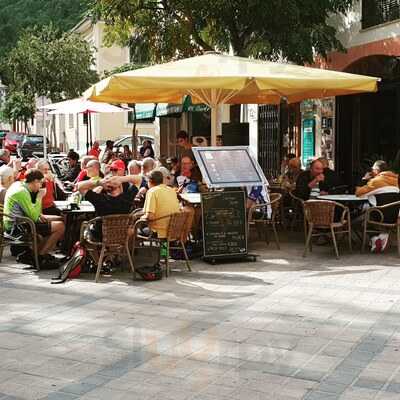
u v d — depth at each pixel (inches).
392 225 393.1
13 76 1437.0
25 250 381.7
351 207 453.1
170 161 550.9
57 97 1363.2
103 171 542.0
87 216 391.5
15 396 189.5
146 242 411.2
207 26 605.6
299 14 542.3
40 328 256.2
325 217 386.0
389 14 549.6
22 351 229.0
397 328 250.7
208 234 375.9
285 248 426.3
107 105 711.1
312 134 671.8
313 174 479.8
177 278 341.4
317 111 659.4
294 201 502.0
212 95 435.5
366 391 190.1
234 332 247.6
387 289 312.0
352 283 324.8
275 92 503.8
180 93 479.5
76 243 360.8
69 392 192.1
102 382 199.6
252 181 385.4
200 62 414.3
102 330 252.5
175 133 1128.2
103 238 335.3
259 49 543.8
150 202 343.0
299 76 396.5
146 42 624.4
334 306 282.7
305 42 545.3
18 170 501.7
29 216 364.8
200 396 188.1
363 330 248.5
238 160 392.8
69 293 312.5
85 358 221.3
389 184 398.3
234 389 192.9
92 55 1389.0
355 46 593.0
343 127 625.0
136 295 307.0
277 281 331.3
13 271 365.4
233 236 379.9
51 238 369.7
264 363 214.1
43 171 418.0
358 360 215.9
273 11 530.6
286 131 733.3
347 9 595.8
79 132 1622.8
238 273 351.6
